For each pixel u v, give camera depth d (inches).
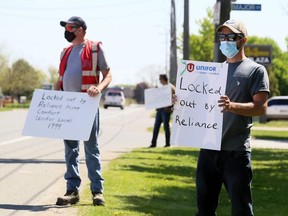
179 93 345.7
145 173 692.7
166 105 1057.5
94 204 457.7
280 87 4355.3
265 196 605.3
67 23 445.4
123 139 1339.8
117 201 490.6
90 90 433.4
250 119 338.6
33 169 679.1
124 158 858.1
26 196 500.7
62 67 453.7
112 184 584.7
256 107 324.5
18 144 1039.0
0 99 4074.8
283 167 856.3
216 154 335.9
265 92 327.3
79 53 448.5
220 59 863.7
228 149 331.6
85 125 434.0
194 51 3649.1
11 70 5654.5
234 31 333.7
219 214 499.8
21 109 3634.4
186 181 662.5
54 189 539.8
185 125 342.0
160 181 641.0
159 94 1054.4
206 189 340.2
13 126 1630.2
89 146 453.1
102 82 441.7
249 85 331.6
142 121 2311.8
